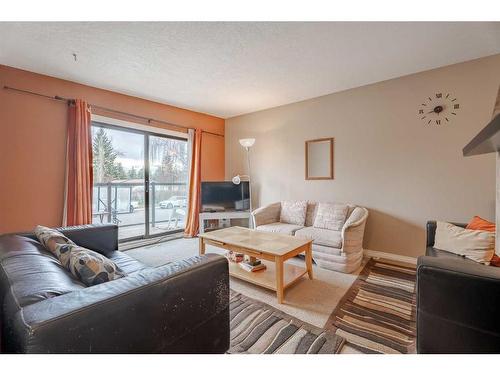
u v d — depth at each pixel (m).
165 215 4.44
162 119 4.16
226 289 1.33
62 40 2.22
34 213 2.88
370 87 3.32
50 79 2.99
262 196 4.59
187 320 1.11
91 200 3.26
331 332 1.63
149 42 2.27
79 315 0.76
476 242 1.85
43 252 1.35
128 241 3.95
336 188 3.65
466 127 2.69
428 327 1.16
